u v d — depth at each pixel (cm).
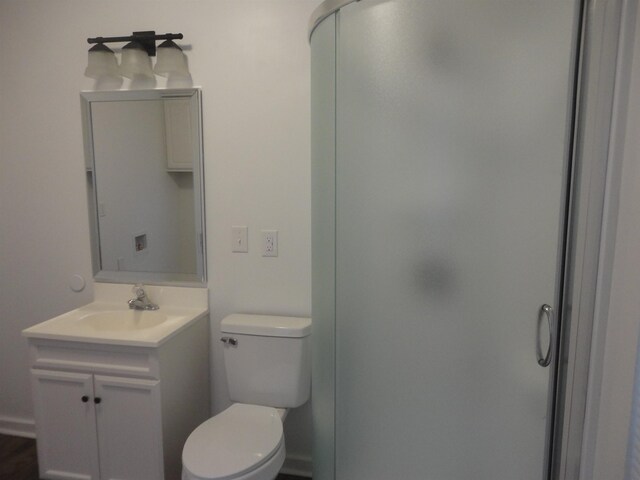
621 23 90
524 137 105
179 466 178
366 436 133
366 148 122
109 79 194
